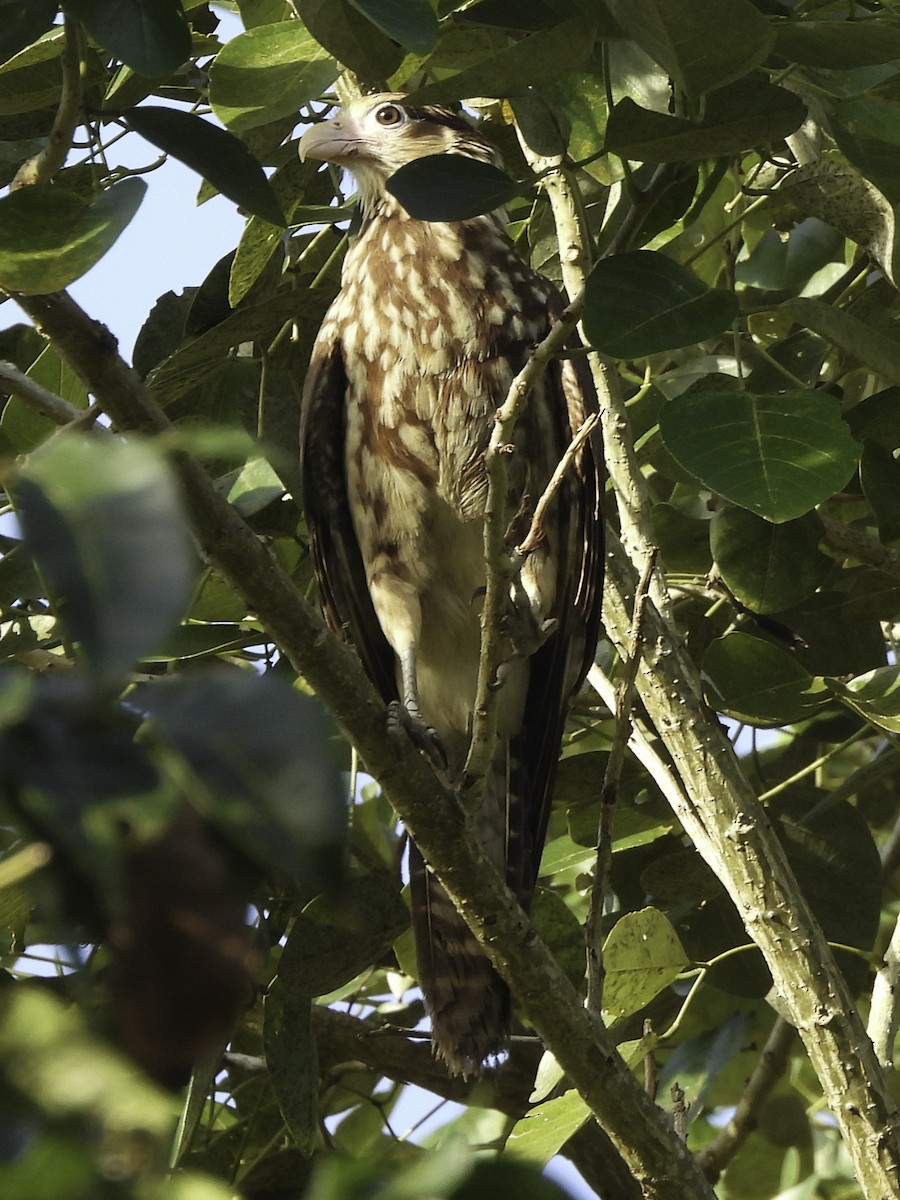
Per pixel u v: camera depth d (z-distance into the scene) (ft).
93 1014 5.79
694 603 26.48
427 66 23.03
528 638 21.89
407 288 27.07
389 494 27.37
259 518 26.63
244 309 21.35
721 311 16.07
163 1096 5.44
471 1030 23.84
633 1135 18.61
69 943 5.94
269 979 25.07
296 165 25.14
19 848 5.91
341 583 28.58
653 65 21.83
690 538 25.34
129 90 20.35
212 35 25.30
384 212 28.07
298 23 20.84
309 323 28.14
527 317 27.14
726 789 20.61
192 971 5.88
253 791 6.07
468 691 28.30
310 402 27.30
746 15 15.24
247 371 25.95
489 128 28.32
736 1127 25.48
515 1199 5.36
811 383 24.90
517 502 26.63
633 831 25.80
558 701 26.30
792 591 22.45
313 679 16.24
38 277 13.26
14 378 16.49
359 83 29.40
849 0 19.69
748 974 24.80
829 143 25.81
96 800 5.76
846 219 20.98
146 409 14.10
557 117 19.47
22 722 5.83
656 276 16.28
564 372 26.55
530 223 28.58
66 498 5.80
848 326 19.44
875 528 27.58
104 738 5.95
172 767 6.05
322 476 27.50
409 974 26.84
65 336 13.61
